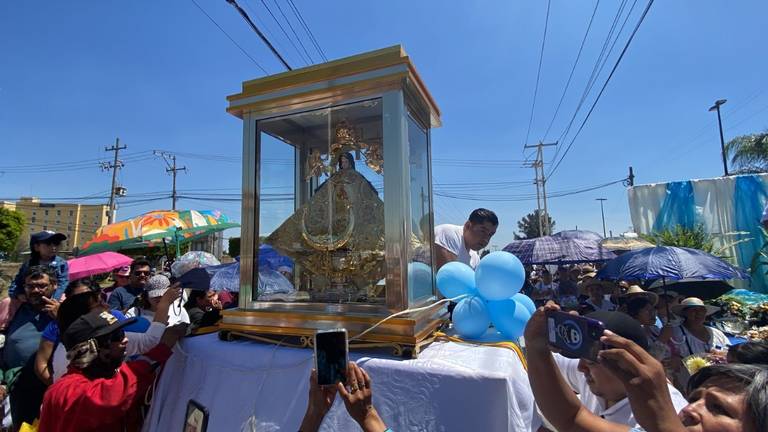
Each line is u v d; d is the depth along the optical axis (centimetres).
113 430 181
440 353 149
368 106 182
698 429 97
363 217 179
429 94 198
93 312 188
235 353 165
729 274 384
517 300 181
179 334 191
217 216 687
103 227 651
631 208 869
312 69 177
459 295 182
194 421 151
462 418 123
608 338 91
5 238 2002
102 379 169
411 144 181
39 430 169
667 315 387
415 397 130
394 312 153
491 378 122
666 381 87
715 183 798
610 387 133
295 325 163
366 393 109
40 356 272
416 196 185
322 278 188
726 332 460
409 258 162
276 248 194
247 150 190
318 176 206
